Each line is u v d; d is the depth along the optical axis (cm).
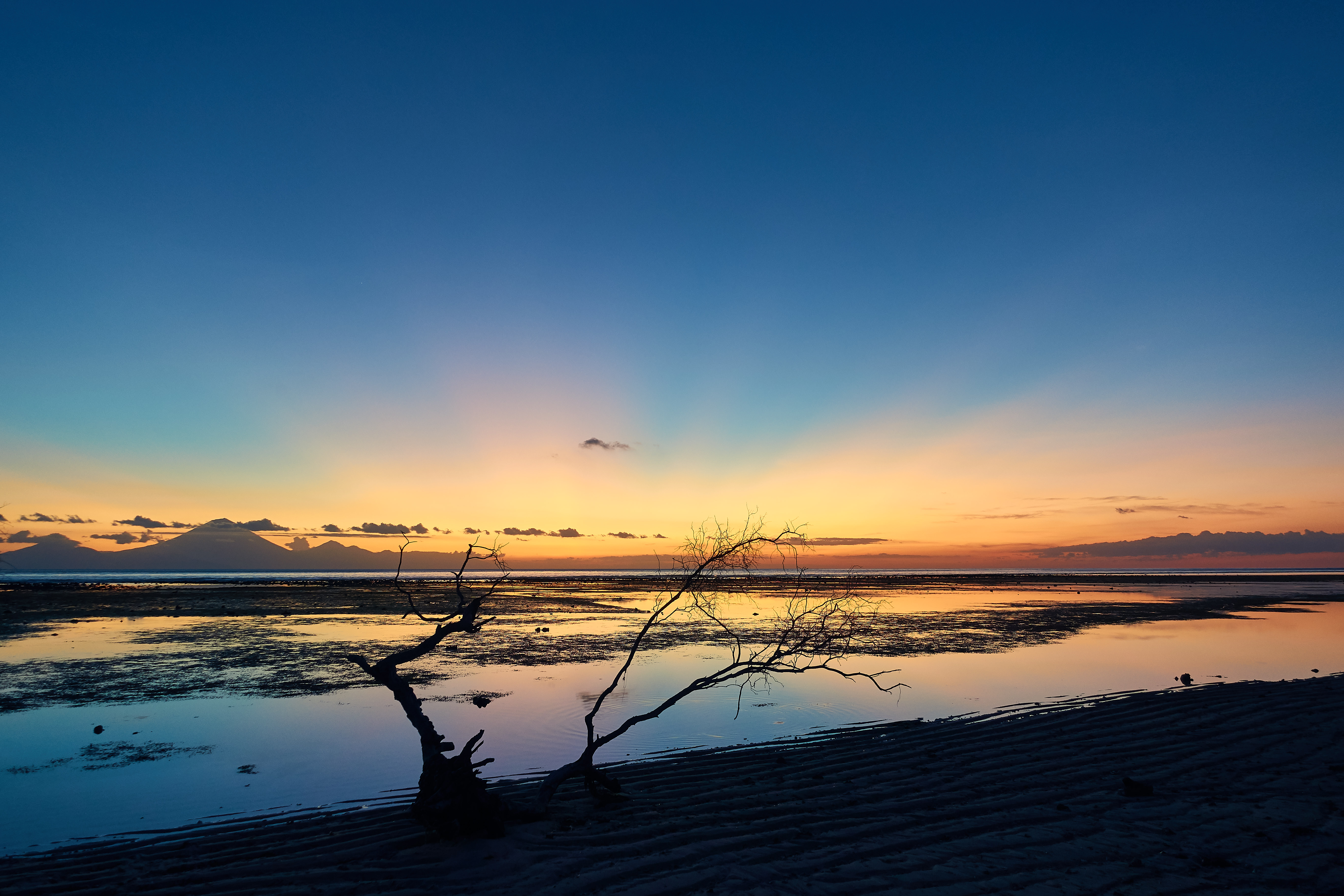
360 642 2777
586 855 766
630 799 980
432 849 789
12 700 1708
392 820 921
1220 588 8356
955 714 1550
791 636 2931
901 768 1135
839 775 1103
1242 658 2430
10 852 822
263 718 1529
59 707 1634
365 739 1366
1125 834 820
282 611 4225
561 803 966
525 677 2044
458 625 941
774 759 1207
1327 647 2747
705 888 680
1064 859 748
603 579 13138
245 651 2514
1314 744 1215
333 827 897
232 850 814
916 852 776
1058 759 1170
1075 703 1642
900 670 2152
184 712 1589
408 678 2019
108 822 926
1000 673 2091
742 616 3947
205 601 5031
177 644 2709
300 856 783
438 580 9719
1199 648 2688
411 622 3553
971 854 767
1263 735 1288
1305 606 5219
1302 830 817
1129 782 983
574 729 1437
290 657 2380
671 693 1816
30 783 1098
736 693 1795
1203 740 1263
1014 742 1298
